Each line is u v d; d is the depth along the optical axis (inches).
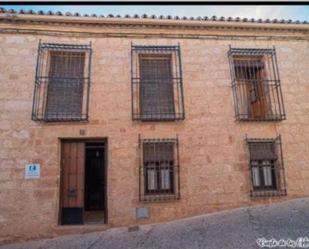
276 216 246.2
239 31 314.8
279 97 307.1
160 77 304.2
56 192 263.1
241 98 307.0
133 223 265.3
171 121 287.1
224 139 290.0
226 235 216.1
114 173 271.4
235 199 280.7
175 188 277.7
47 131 271.3
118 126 279.9
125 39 299.4
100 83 287.0
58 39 289.9
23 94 274.5
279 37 321.4
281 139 298.2
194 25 305.1
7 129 266.2
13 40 283.1
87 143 290.0
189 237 220.7
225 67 306.5
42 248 226.8
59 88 286.4
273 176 296.2
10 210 253.9
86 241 234.1
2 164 259.9
